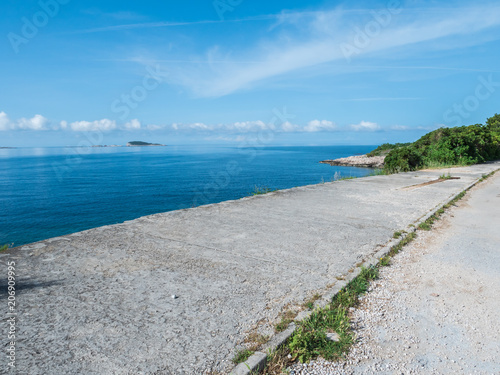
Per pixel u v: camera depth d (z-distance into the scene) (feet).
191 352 7.65
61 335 8.16
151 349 7.73
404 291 11.66
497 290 11.82
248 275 12.28
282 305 10.04
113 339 8.07
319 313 9.60
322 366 7.66
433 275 13.11
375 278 12.71
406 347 8.43
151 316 9.20
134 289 10.87
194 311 9.55
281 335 8.43
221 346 7.91
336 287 11.36
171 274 12.20
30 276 11.66
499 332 9.16
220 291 10.89
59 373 6.79
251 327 8.79
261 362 7.39
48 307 9.53
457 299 11.10
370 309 10.34
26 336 8.07
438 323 9.59
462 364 7.78
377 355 8.10
